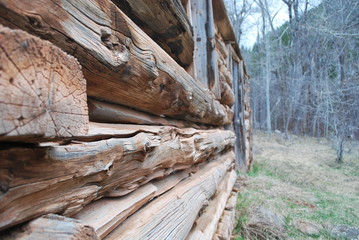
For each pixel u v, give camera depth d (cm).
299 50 2027
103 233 79
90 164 69
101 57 76
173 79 141
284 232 296
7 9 48
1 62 37
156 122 148
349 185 562
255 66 3042
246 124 731
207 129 283
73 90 54
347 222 339
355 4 1316
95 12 73
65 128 52
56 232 54
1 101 37
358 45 1508
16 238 50
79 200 68
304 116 1895
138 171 105
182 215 140
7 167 46
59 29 60
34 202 53
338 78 1500
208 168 250
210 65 294
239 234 286
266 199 409
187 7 257
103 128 83
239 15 1842
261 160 885
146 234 99
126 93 105
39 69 44
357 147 1195
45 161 54
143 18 136
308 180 588
